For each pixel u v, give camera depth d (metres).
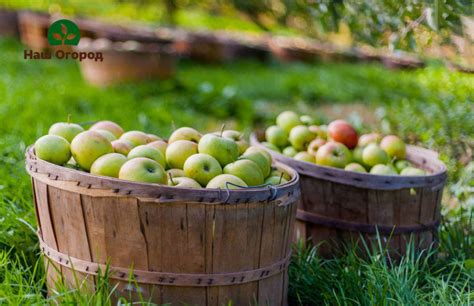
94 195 2.17
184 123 6.44
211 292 2.28
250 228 2.28
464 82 7.29
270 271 2.41
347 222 3.07
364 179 2.99
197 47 11.82
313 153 3.30
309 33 5.45
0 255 2.66
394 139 3.46
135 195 2.14
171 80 8.34
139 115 6.18
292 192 2.44
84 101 6.75
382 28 3.55
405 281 2.62
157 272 2.23
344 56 12.87
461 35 3.24
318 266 2.91
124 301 2.17
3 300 2.29
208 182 2.42
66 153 2.42
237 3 7.75
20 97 6.42
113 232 2.21
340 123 3.42
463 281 2.94
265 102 8.27
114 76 7.89
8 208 3.15
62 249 2.36
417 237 3.13
